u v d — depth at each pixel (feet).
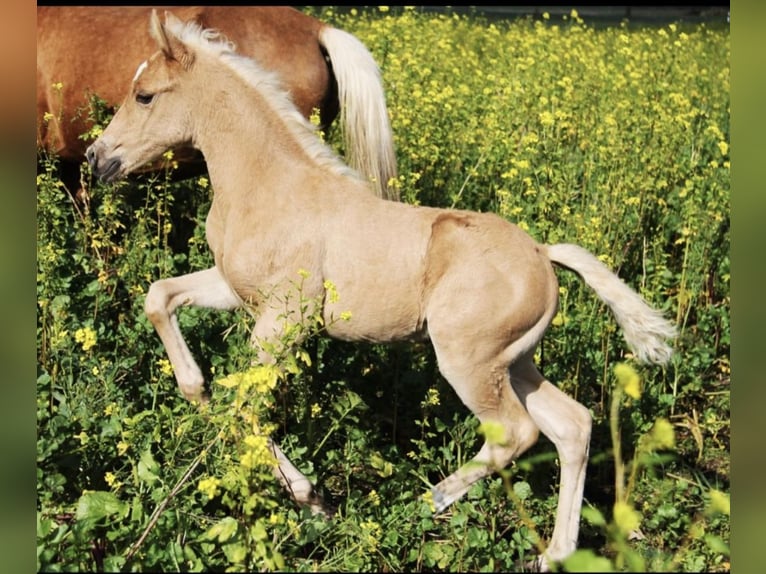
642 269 20.93
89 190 20.40
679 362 17.30
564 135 24.27
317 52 20.17
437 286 13.62
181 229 21.91
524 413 13.60
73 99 21.01
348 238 14.06
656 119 24.32
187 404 14.80
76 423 13.33
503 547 12.69
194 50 14.82
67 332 15.24
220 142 14.89
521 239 13.65
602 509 14.89
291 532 11.84
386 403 16.70
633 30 51.37
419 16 40.14
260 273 14.35
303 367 14.87
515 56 34.17
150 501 12.29
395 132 24.07
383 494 13.98
